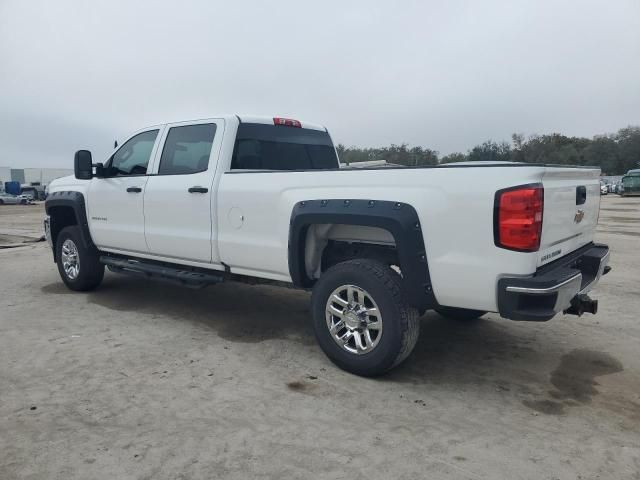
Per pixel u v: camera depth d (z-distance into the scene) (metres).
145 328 5.00
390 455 2.78
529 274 3.10
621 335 4.90
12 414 3.20
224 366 4.02
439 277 3.35
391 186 3.51
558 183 3.38
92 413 3.22
